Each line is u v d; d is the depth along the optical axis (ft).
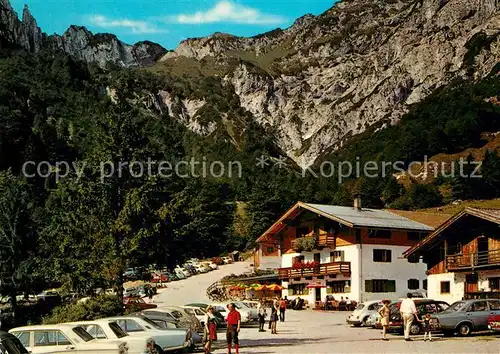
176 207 112.47
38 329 72.79
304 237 227.20
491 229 142.51
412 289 219.41
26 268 168.14
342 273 212.84
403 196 571.69
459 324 102.68
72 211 113.19
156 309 112.37
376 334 118.73
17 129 536.83
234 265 368.68
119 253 109.81
